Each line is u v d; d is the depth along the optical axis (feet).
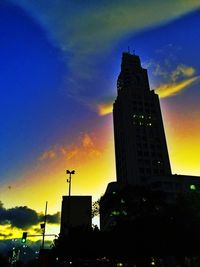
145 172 337.72
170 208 105.09
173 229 97.81
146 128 373.81
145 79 454.40
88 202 275.80
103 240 119.24
